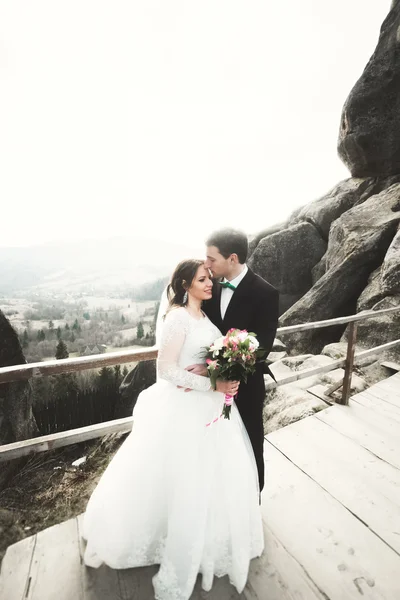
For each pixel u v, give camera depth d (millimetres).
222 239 1768
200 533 1584
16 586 1681
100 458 4113
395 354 5617
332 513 2188
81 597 1636
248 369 1531
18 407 4906
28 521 3074
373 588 1717
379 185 10586
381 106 10180
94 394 9547
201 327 1679
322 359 5754
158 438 1663
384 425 3262
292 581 1742
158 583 1600
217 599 1644
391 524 2109
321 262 10781
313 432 3123
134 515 1672
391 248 6910
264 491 2373
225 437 1720
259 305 1877
